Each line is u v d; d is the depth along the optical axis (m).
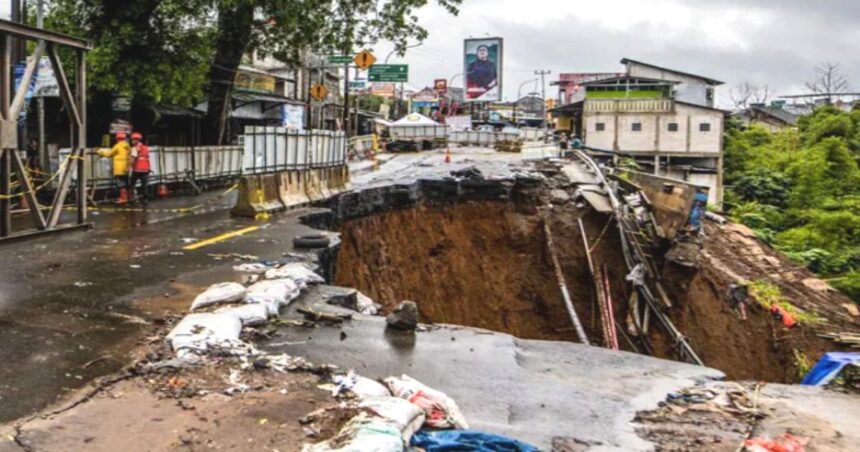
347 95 36.88
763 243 28.39
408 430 4.23
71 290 7.79
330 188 18.91
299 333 6.61
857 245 32.72
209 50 22.06
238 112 33.56
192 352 5.61
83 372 5.18
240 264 9.50
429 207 21.98
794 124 79.25
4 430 4.14
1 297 7.38
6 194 9.75
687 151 50.91
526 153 39.44
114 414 4.45
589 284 22.11
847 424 4.97
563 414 4.98
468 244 22.44
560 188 24.92
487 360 6.11
